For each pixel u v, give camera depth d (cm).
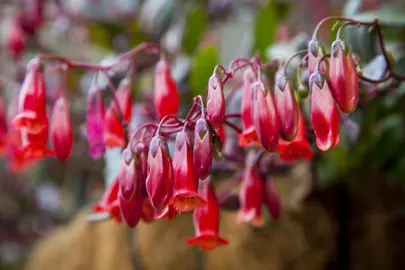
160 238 61
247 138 45
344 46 43
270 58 58
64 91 49
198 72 54
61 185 80
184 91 58
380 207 61
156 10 69
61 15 76
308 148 46
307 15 78
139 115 56
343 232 61
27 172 90
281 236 60
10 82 77
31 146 48
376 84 50
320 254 61
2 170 91
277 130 43
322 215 61
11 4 75
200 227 47
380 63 49
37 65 48
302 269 60
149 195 43
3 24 82
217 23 80
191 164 43
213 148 43
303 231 60
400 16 52
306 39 56
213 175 58
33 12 69
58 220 85
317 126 43
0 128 59
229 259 60
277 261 60
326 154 59
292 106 43
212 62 54
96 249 65
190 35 65
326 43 57
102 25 69
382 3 68
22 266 84
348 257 61
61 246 68
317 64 43
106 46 70
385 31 57
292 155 46
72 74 68
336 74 43
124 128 48
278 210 51
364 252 61
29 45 73
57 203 86
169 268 61
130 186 44
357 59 47
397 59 53
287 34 71
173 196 43
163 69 49
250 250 60
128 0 73
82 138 65
